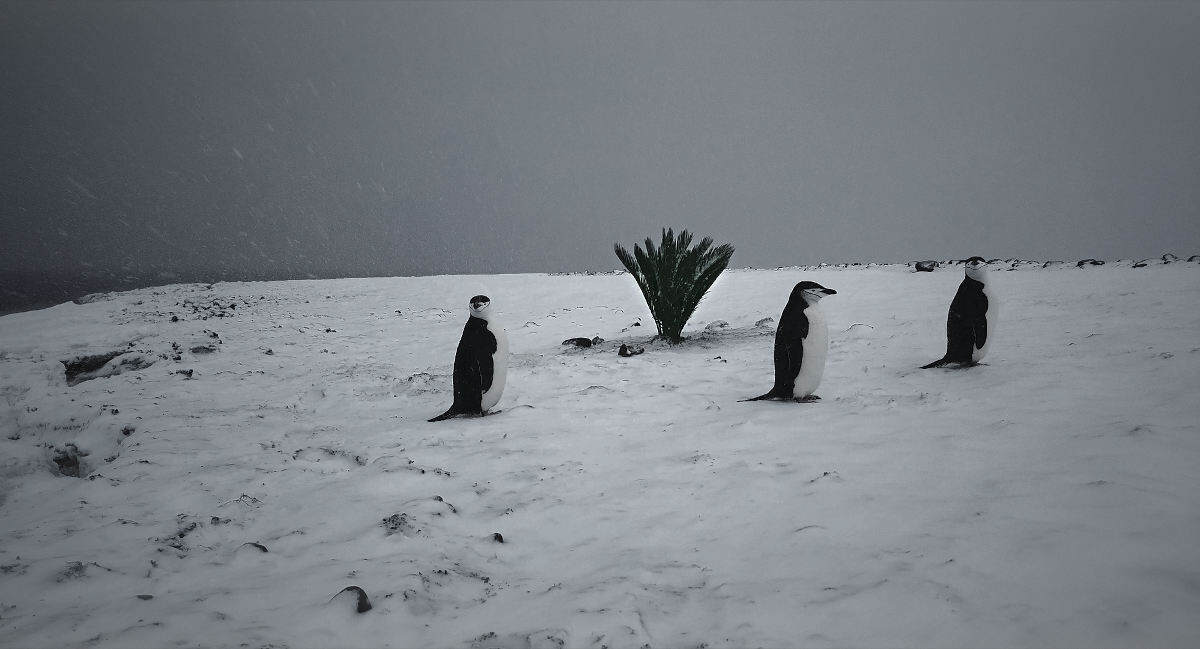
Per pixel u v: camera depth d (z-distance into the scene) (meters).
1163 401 5.51
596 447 5.52
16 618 2.91
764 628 2.65
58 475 6.77
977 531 3.34
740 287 19.66
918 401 6.21
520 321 16.22
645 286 11.54
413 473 4.81
